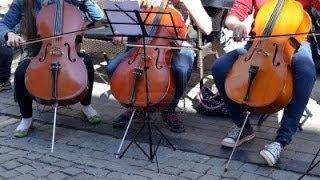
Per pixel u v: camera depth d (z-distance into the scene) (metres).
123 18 4.15
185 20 4.85
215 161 4.36
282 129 4.29
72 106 5.45
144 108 4.37
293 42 4.16
